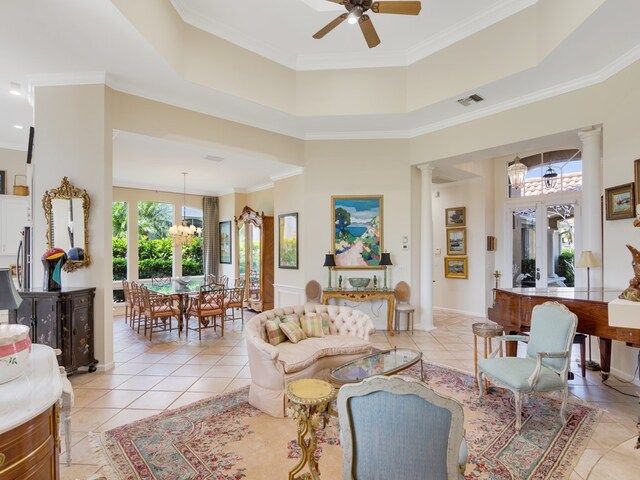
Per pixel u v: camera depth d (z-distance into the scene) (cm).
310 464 175
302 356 321
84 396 325
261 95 471
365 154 591
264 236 739
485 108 484
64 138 383
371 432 145
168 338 541
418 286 593
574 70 382
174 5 376
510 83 413
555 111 421
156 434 259
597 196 398
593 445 242
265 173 668
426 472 141
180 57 390
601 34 316
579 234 622
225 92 434
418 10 296
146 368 403
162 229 849
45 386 148
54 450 149
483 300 704
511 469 216
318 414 177
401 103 498
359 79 504
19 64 359
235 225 858
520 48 385
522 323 336
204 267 900
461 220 741
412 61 489
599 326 279
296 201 628
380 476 145
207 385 354
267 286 739
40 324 346
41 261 374
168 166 610
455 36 438
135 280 789
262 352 293
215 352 466
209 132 486
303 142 601
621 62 354
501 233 727
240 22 418
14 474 123
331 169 596
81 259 375
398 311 562
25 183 605
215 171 652
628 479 143
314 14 402
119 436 256
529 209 691
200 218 911
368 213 589
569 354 268
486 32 412
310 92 509
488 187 720
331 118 521
